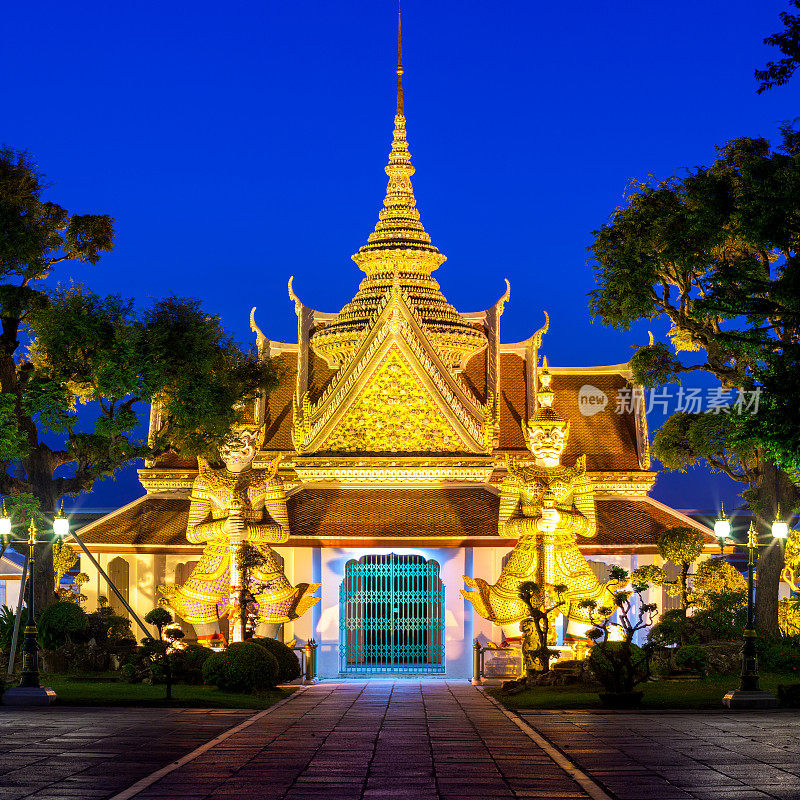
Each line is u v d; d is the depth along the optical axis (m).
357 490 38.91
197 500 34.31
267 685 28.41
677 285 33.56
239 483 34.09
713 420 33.81
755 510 35.34
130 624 36.03
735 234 26.97
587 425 43.00
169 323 32.88
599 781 13.63
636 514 40.56
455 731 18.97
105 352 30.14
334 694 28.73
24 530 35.66
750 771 14.25
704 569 33.78
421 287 45.47
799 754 15.70
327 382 44.25
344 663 36.69
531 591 30.11
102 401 31.75
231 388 34.12
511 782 13.62
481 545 36.59
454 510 37.78
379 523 37.12
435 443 39.22
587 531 34.16
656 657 29.83
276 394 43.69
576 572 34.12
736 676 29.70
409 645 38.28
